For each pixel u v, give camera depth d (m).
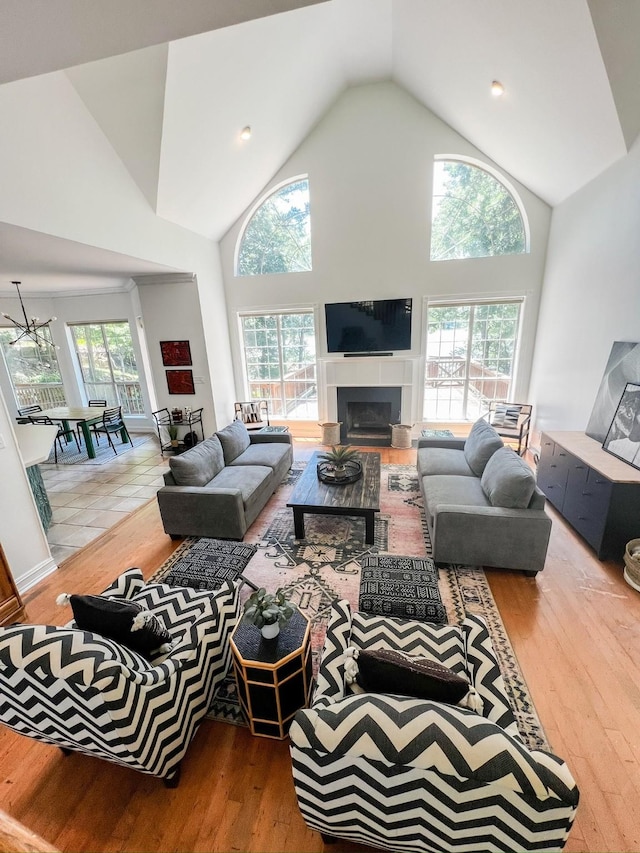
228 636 1.88
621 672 1.96
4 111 2.57
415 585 2.06
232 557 2.46
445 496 3.04
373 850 1.32
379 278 5.49
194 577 2.29
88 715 1.24
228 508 3.13
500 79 3.43
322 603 2.51
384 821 1.07
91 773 1.61
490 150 4.67
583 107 3.10
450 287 5.35
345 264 5.54
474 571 2.79
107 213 3.53
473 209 5.20
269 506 3.86
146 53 2.86
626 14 2.33
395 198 5.18
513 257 5.10
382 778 0.97
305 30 3.59
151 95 3.12
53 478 5.02
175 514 3.24
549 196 4.66
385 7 3.56
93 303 6.82
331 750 0.98
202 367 5.62
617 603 2.44
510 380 5.64
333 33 3.86
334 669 1.49
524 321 5.27
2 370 6.67
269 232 5.79
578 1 2.35
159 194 4.03
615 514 2.70
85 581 2.88
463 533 2.68
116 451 6.11
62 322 7.03
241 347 6.30
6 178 2.62
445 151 4.92
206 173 4.31
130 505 4.14
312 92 4.44
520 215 5.09
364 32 3.98
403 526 3.41
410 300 5.41
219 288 5.87
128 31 1.18
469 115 4.27
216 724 1.79
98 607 1.49
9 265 4.18
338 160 5.19
